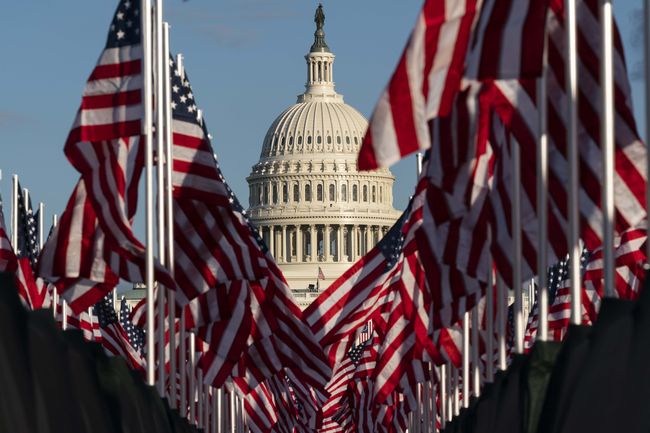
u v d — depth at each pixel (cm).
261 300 8800
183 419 8106
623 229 5328
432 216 5916
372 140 4372
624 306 4328
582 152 5278
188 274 7344
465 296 6738
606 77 4900
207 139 7481
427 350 8775
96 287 6888
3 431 3834
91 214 6328
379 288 9719
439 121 5475
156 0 6975
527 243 5972
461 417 8206
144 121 6116
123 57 6041
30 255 9806
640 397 3997
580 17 5178
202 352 9375
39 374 4275
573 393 4738
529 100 5378
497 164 6056
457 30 4456
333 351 9975
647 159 4644
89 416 4922
